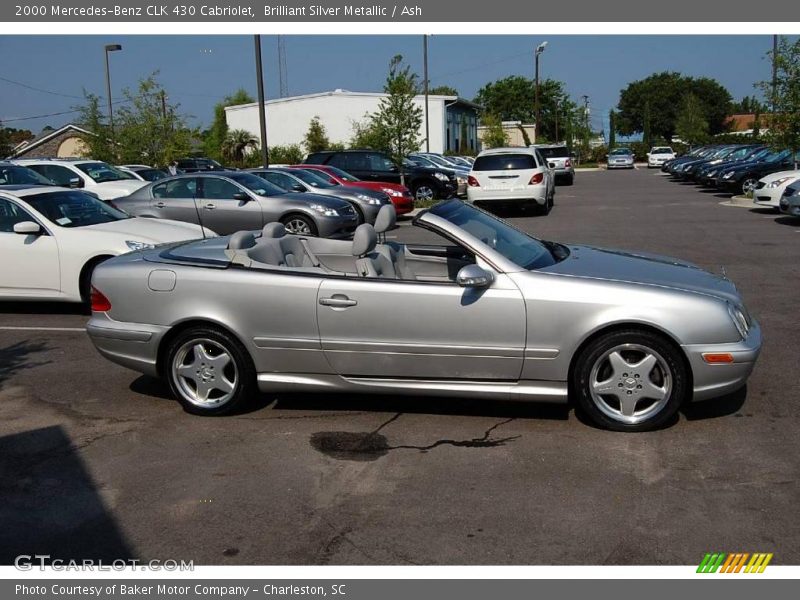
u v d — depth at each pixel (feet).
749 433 15.97
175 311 17.25
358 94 150.10
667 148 184.75
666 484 13.76
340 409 17.99
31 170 52.60
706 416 16.93
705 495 13.33
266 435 16.57
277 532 12.53
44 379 20.81
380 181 72.02
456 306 16.03
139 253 18.85
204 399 17.74
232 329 17.01
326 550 11.98
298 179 52.60
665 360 15.65
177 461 15.34
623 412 16.05
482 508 13.08
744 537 11.99
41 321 27.91
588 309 15.62
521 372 16.15
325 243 20.42
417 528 12.51
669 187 100.58
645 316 15.43
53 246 28.19
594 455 15.06
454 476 14.33
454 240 16.46
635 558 11.52
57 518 13.16
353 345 16.58
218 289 17.02
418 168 77.46
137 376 20.98
